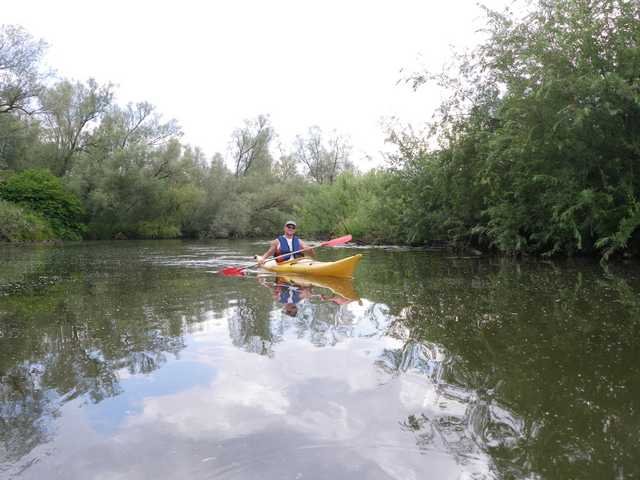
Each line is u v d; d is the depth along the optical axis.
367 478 1.49
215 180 33.91
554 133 8.05
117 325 3.73
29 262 10.66
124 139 30.94
